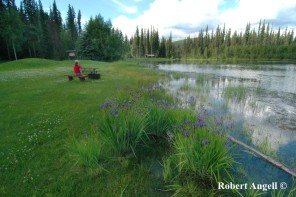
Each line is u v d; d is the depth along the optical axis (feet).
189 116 21.99
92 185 14.67
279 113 35.78
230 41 378.73
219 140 15.56
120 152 18.49
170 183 14.92
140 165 17.15
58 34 260.83
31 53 227.61
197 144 15.52
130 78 70.03
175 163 16.74
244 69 136.36
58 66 119.85
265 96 50.90
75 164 17.03
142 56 419.54
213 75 97.86
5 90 46.60
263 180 15.52
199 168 15.11
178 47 459.73
